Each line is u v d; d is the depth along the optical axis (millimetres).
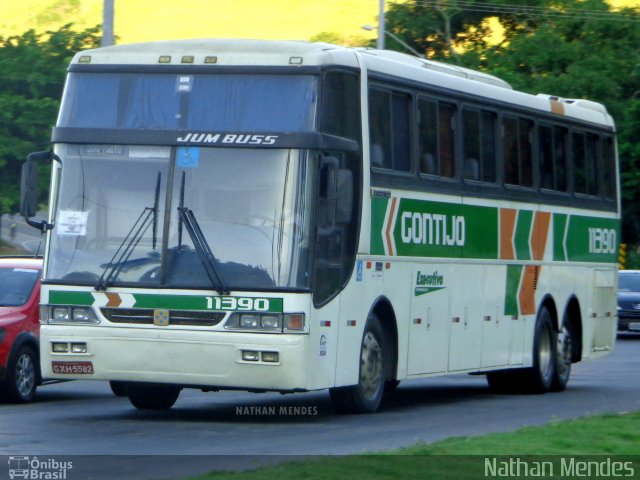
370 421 45062
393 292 47375
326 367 42938
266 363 41312
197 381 42094
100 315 42781
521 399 57688
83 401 54156
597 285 68312
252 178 42219
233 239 42062
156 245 42500
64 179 43750
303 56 43000
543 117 61094
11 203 169875
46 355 43344
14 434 40312
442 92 51312
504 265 56875
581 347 66188
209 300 41812
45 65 179000
